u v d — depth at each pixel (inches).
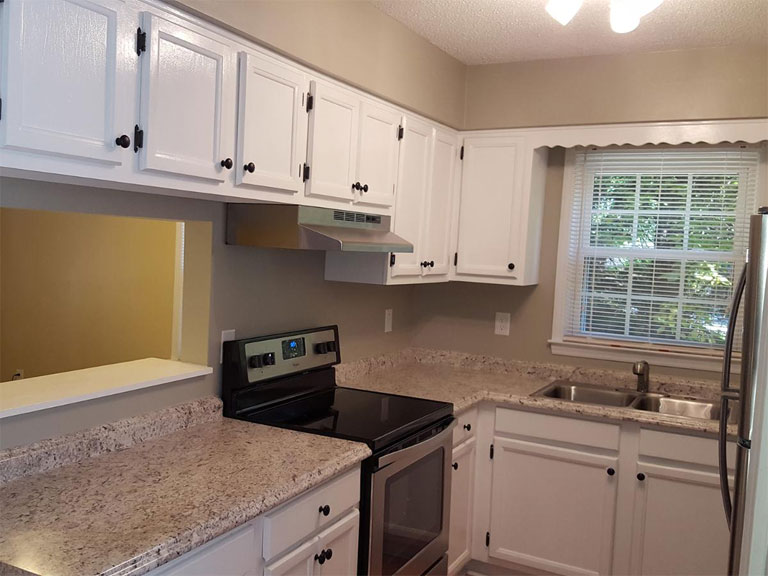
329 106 93.0
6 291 159.8
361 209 103.8
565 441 115.6
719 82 114.7
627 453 111.3
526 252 131.0
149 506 61.5
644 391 125.5
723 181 125.0
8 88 52.3
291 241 88.7
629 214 132.4
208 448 79.4
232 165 75.8
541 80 128.0
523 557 119.8
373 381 126.4
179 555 55.1
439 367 145.8
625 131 122.5
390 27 106.4
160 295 144.1
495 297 144.2
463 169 135.6
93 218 149.9
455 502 115.3
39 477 67.7
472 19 106.7
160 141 66.1
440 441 100.7
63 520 57.9
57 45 55.9
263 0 78.0
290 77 84.8
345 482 80.0
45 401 69.7
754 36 108.7
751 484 56.9
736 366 124.2
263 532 67.8
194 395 90.0
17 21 52.7
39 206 68.6
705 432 104.7
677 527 108.4
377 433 86.8
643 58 120.0
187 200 87.0
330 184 94.1
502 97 131.4
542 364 139.3
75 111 57.7
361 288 130.8
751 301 63.1
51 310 155.8
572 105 125.5
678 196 128.5
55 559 50.9
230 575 63.4
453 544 115.8
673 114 118.0
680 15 100.6
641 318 132.3
